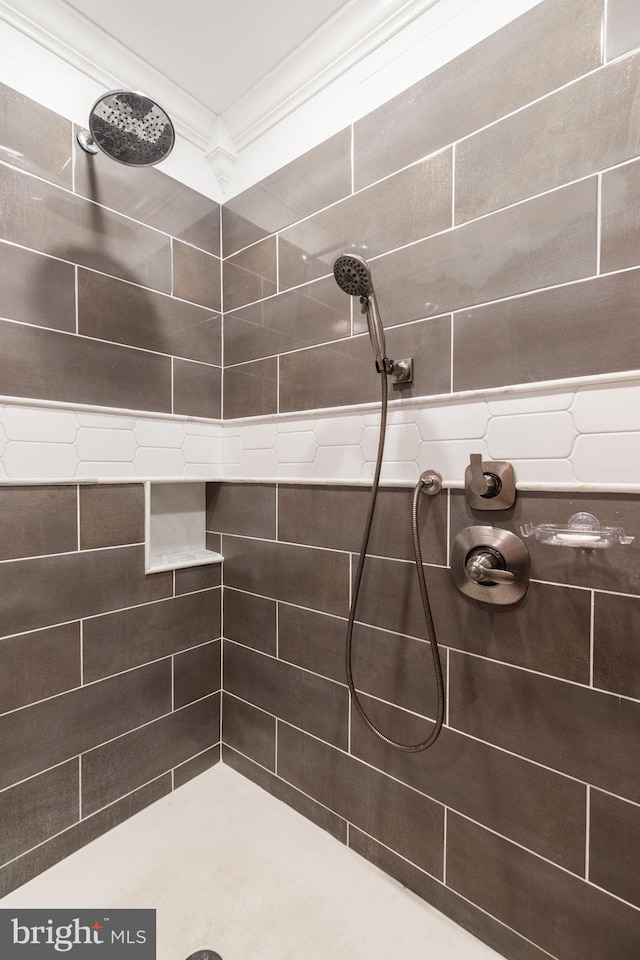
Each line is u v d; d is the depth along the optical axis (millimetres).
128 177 1252
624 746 800
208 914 1021
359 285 963
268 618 1371
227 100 1348
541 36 861
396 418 1074
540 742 891
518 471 901
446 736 1017
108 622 1220
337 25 1109
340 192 1178
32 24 1047
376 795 1140
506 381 913
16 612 1051
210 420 1469
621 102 781
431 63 1009
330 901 1057
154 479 1318
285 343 1313
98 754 1209
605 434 807
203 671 1468
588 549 831
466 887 993
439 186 999
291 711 1319
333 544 1206
